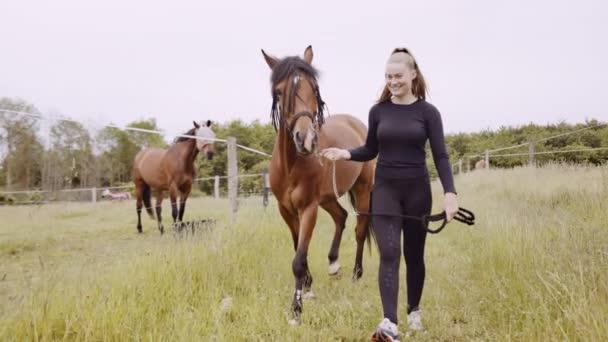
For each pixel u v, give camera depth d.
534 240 3.61
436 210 8.05
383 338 2.15
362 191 4.57
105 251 5.68
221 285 3.39
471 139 28.92
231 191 6.04
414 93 2.59
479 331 2.58
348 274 4.38
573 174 8.24
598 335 1.94
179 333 2.36
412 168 2.44
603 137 17.23
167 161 7.84
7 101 13.17
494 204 6.88
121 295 2.83
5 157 10.00
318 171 3.17
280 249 4.62
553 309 2.44
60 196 10.26
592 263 2.62
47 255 5.37
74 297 2.73
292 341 2.48
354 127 5.02
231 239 4.34
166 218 9.75
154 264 3.43
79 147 11.26
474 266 3.81
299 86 2.92
